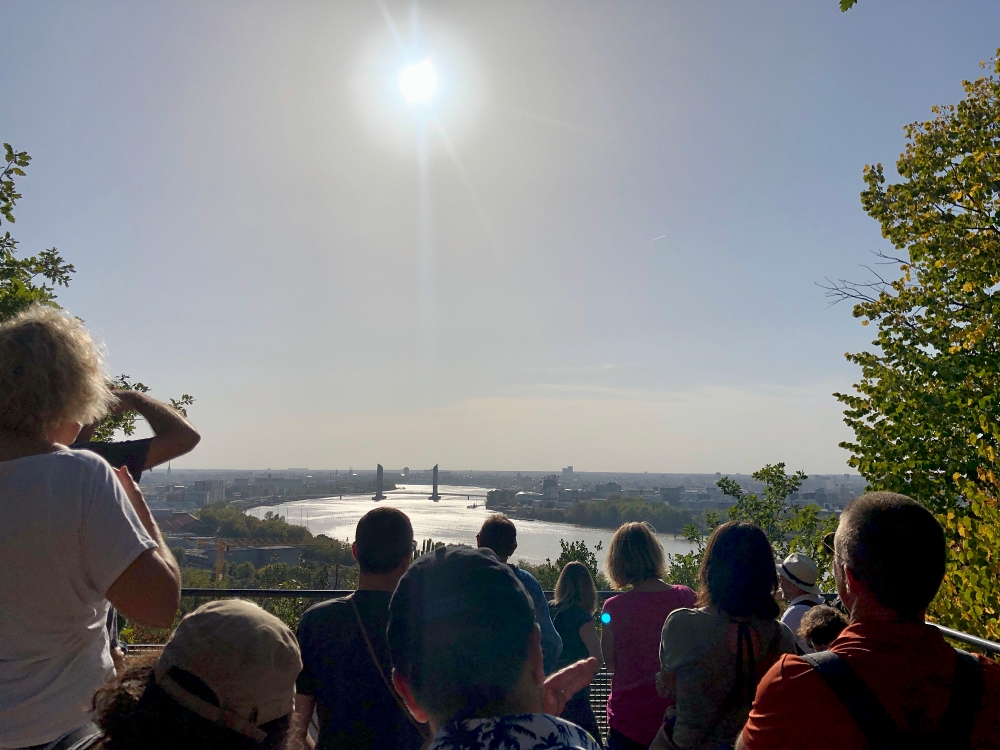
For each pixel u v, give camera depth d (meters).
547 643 3.10
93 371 1.88
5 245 11.14
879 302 15.23
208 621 1.30
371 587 2.44
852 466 14.80
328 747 2.24
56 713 1.64
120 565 1.68
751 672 2.33
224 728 1.23
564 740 1.21
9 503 1.62
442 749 1.18
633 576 3.29
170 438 2.28
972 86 14.31
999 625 4.63
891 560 1.56
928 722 1.43
